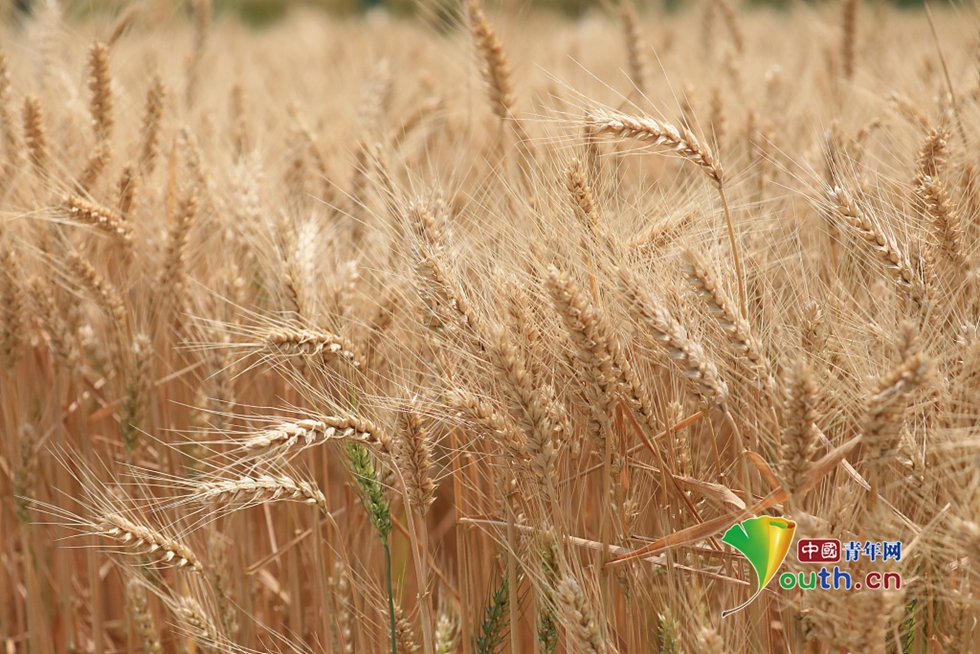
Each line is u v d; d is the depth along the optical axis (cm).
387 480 429
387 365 496
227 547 565
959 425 368
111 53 857
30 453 558
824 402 379
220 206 634
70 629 598
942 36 1391
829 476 389
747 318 386
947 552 360
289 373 503
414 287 441
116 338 588
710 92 744
